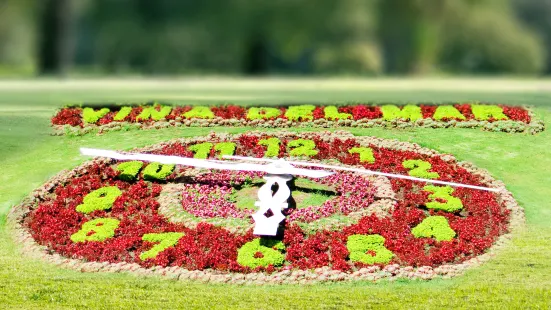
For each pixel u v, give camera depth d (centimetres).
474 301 1052
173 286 1101
